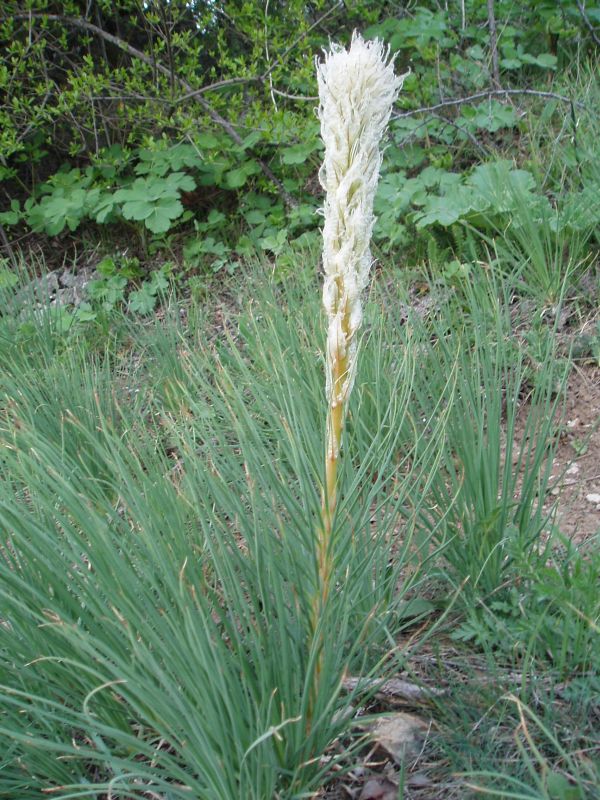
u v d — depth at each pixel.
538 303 4.41
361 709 2.23
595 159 4.74
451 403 2.61
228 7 6.49
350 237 1.62
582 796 1.69
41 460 2.17
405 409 2.40
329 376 1.77
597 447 3.58
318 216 5.84
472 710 2.15
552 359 3.08
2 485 2.36
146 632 1.84
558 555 2.69
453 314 4.05
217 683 1.78
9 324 5.11
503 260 4.61
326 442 1.85
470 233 5.03
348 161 1.59
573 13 6.63
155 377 4.46
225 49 7.09
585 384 3.97
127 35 7.37
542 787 1.62
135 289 6.13
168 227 5.89
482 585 2.62
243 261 6.09
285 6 6.83
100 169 6.74
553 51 6.77
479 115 5.88
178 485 2.74
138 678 1.76
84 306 5.65
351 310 1.70
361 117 1.55
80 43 7.32
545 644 2.33
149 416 4.19
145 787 1.77
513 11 6.89
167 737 1.78
